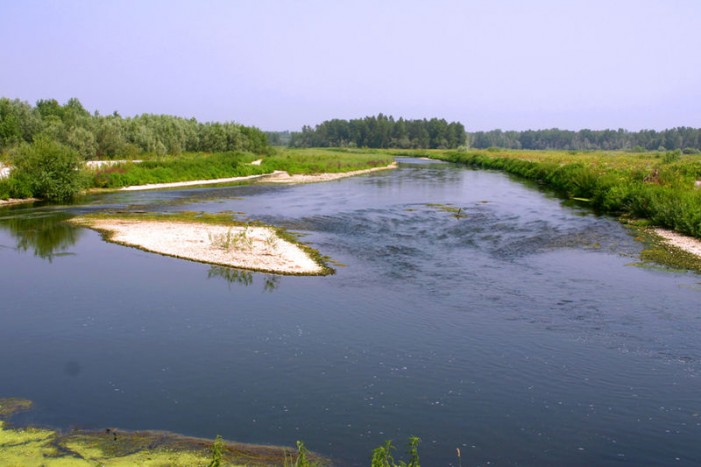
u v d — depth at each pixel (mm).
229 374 12617
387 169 84188
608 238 28125
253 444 9797
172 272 20875
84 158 59281
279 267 21625
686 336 14938
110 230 28734
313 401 11430
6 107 65438
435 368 13031
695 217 28703
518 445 9969
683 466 9383
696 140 188875
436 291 18906
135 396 11539
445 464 9367
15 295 17984
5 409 10914
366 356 13656
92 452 9391
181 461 9156
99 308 16859
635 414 11070
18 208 37438
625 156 94250
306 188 53281
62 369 12766
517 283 19922
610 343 14492
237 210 37375
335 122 196750
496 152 135125
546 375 12711
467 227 31297
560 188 51969
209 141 89000
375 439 10086
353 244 26594
